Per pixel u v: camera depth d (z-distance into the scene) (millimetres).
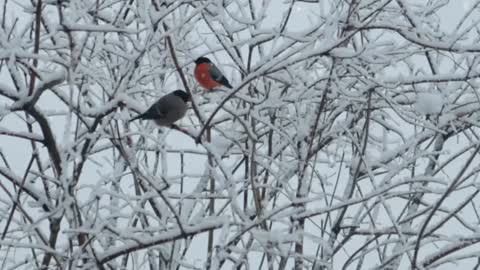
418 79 8703
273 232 6969
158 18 7965
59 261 7684
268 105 9516
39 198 8117
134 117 9367
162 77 10703
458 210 7965
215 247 6949
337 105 9906
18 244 7387
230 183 7633
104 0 9375
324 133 10203
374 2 9508
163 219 8969
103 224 7469
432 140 9727
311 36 9141
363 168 9695
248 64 9648
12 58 7258
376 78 9141
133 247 7297
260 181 10047
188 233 7176
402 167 9328
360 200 8102
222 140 9820
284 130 9734
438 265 8609
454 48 7871
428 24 10102
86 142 7922
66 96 8961
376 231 8672
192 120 10758
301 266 8430
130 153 9258
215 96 10344
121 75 8539
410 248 8344
